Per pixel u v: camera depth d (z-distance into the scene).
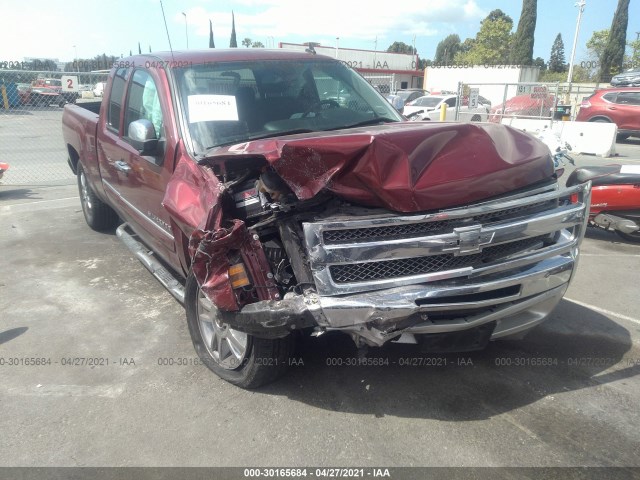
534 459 2.82
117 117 5.18
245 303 2.98
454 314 3.02
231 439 3.01
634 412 3.20
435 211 2.88
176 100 3.94
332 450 2.91
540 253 3.15
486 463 2.79
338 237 2.83
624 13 42.16
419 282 2.87
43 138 17.02
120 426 3.14
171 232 3.96
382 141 2.83
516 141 3.41
